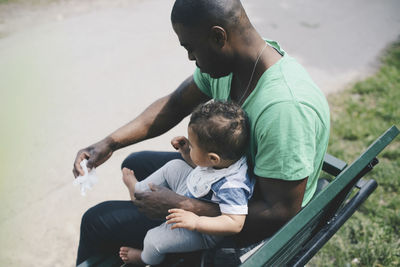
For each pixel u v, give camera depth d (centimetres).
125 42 504
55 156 342
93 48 488
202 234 160
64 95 412
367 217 290
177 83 440
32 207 296
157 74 453
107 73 448
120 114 393
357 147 360
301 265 166
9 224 283
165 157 201
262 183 146
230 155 149
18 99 401
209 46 145
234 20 140
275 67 144
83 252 186
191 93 195
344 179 146
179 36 148
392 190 316
